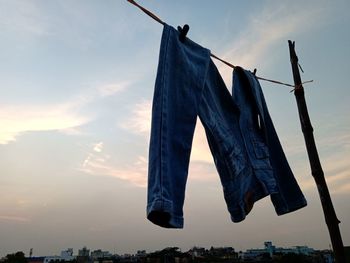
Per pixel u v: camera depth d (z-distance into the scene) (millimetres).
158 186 1606
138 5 2072
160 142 1748
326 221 3236
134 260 62375
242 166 2615
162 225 1623
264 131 2965
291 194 2994
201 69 2322
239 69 3121
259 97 3145
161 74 1963
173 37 2164
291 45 4004
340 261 3021
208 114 2459
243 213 2426
